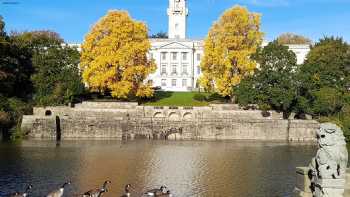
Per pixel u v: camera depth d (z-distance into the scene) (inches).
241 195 2021.4
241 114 5024.6
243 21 5280.5
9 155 3157.0
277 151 3654.0
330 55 5177.2
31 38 5438.0
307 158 3208.7
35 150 3479.3
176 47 7780.5
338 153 1225.4
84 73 5118.1
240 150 3718.0
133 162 2950.3
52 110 4884.4
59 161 2933.1
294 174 2527.1
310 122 4778.5
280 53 4923.7
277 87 4837.6
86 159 3048.7
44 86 5000.0
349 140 4104.3
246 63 5142.7
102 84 5059.1
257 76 4931.1
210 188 2166.6
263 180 2351.1
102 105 5059.1
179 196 2006.6
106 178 2395.4
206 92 5890.8
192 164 2893.7
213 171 2630.4
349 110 4512.8
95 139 4564.5
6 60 4707.2
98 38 5280.5
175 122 4803.2
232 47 5270.7
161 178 2413.9
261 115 5002.5
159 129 4783.5
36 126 4480.8
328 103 4749.0
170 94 6033.5
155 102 5457.7
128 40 5206.7
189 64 7785.4
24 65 5103.3
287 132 4800.7
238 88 5027.1
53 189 2107.5
